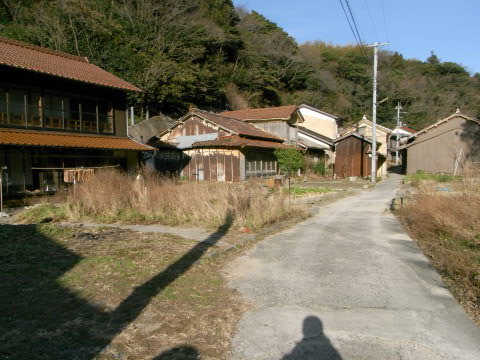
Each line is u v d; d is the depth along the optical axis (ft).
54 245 20.44
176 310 12.34
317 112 120.06
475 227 24.52
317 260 18.89
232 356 9.67
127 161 59.41
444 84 196.75
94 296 13.17
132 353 9.57
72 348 9.65
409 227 28.17
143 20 97.04
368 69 183.52
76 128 53.01
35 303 12.42
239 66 134.51
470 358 9.61
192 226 26.86
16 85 45.80
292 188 60.18
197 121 75.72
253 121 91.09
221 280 15.58
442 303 13.28
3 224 27.58
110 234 23.70
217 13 125.39
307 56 175.63
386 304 13.17
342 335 10.86
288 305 13.05
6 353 9.22
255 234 24.39
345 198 49.83
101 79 54.75
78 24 85.15
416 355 9.73
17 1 86.58
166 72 91.86
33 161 47.11
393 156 182.91
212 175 70.18
